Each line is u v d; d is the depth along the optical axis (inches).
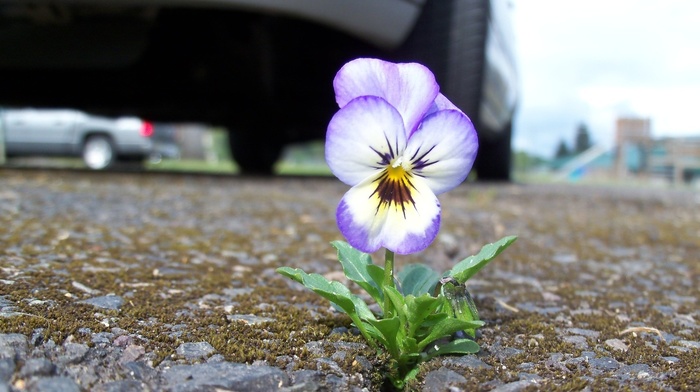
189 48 17.4
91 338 4.7
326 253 8.9
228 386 4.3
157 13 15.2
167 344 4.8
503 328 5.8
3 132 49.5
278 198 15.0
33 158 55.8
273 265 8.0
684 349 5.4
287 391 4.3
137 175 21.2
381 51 16.0
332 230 10.8
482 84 15.6
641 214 16.5
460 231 11.3
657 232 12.6
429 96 4.3
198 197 14.5
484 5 15.2
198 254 8.4
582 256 9.7
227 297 6.3
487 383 4.6
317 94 19.3
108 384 4.2
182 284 6.7
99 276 6.6
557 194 21.0
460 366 4.8
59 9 14.7
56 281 6.2
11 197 12.6
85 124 51.8
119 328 5.0
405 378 4.9
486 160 26.2
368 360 4.9
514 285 7.6
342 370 4.7
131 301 5.8
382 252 9.3
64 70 18.5
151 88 19.6
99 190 14.8
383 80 4.4
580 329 5.9
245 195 15.4
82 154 52.4
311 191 17.3
